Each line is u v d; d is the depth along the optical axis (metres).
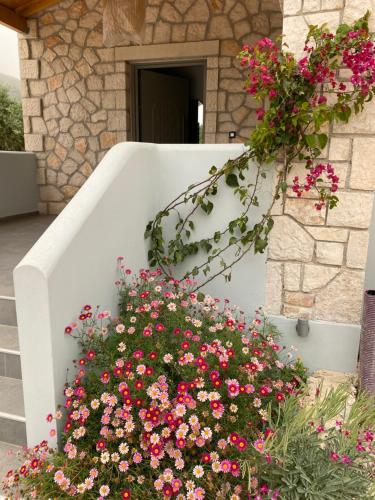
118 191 2.29
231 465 1.59
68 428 1.75
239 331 2.31
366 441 1.70
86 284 2.01
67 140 5.25
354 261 2.46
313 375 2.56
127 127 5.01
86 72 4.98
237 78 4.44
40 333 1.73
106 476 1.69
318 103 2.24
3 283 2.77
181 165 2.72
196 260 2.80
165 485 1.62
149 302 2.36
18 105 9.36
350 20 2.19
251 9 4.29
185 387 1.76
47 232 1.85
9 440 2.06
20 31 4.99
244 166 2.51
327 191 2.42
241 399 1.86
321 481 1.53
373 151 2.29
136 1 3.41
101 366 1.96
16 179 5.13
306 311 2.62
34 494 1.63
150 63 4.90
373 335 2.28
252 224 2.64
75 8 4.85
